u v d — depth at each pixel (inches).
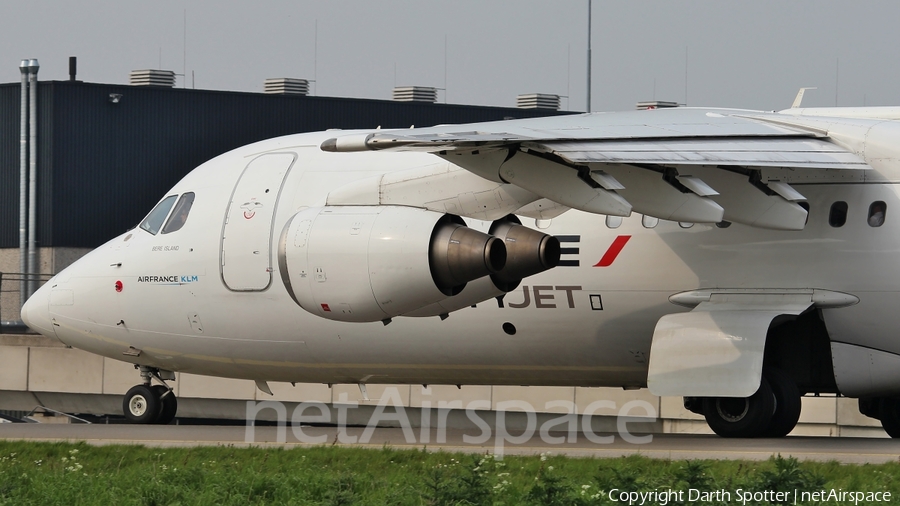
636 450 1964.8
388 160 2460.6
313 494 1632.6
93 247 5142.7
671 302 2233.0
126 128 5172.2
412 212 2023.9
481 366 2475.4
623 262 2262.6
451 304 2165.4
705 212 1914.4
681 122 2076.8
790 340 2319.1
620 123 1984.5
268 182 2544.3
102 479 1745.8
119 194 5167.3
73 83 5088.6
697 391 2127.2
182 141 5226.4
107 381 3833.7
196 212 2600.9
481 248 1956.2
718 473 1673.2
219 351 2625.5
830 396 3139.8
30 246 5044.3
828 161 1988.2
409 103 5438.0
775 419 2198.6
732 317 2138.3
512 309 2369.6
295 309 2513.5
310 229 2071.9
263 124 5290.4
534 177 1812.3
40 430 2455.7
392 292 2012.8
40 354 3932.1
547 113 5649.6
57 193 5073.8
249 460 1923.0
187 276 2596.0
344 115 5354.3
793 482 1491.1
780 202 2048.5
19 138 5216.5
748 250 2174.0
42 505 1608.0
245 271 2536.9
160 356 2696.9
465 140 1635.1
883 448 1984.5
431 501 1492.4
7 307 5088.6
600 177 1780.3
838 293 2121.1
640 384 2443.4
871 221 2106.3
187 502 1588.3
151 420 2760.8
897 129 2127.2
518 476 1699.1
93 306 2706.7
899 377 2158.0
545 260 2015.3
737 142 1980.8
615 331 2308.1
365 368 2561.5
